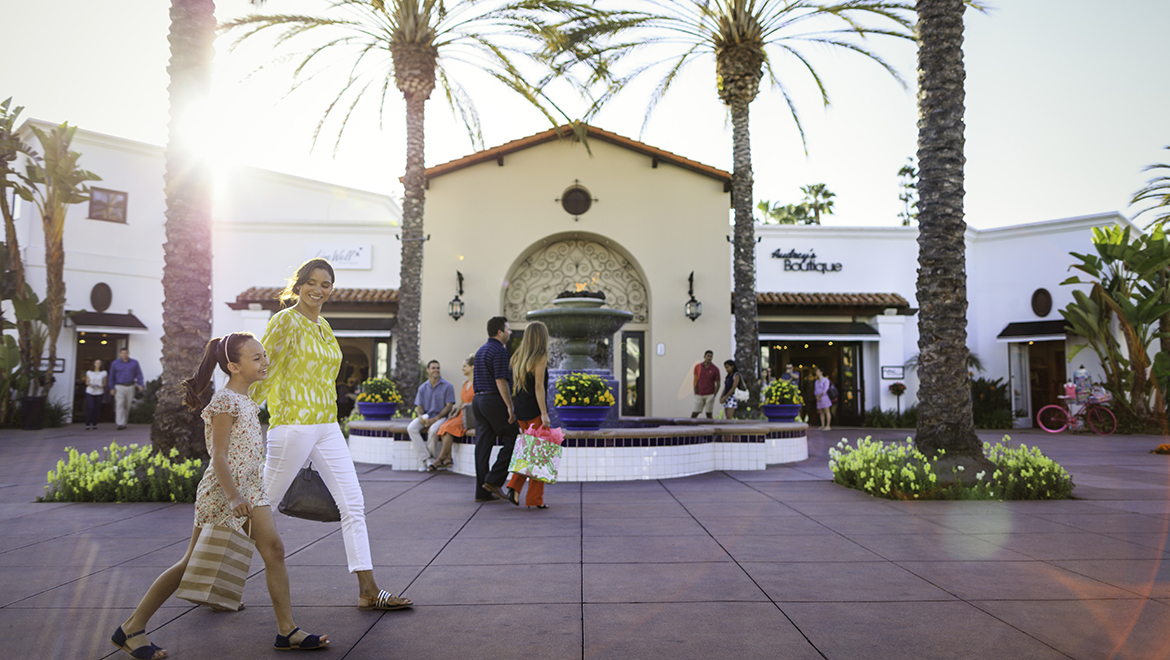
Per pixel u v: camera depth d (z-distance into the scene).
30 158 20.12
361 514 3.70
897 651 3.04
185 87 7.91
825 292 21.89
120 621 3.43
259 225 21.22
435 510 6.74
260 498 3.18
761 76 15.85
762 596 3.86
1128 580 4.15
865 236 22.14
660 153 18.09
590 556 4.81
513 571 4.42
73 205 20.25
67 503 6.90
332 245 21.28
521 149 18.28
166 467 7.19
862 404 21.08
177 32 7.95
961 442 7.71
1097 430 18.33
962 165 8.07
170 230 7.81
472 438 9.77
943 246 7.95
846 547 5.05
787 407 12.43
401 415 14.57
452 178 18.25
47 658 2.95
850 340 21.06
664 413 17.75
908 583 4.10
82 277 20.33
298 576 4.30
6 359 17.64
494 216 18.19
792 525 5.89
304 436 3.50
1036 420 22.25
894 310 21.02
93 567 4.44
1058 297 21.64
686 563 4.61
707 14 15.66
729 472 9.82
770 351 21.45
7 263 17.88
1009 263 22.61
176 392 7.68
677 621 3.45
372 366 20.44
